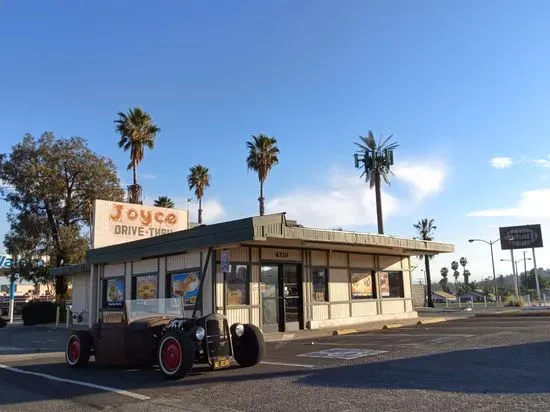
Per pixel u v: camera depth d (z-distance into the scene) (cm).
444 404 720
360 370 1016
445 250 2392
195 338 1053
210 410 762
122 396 888
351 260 2303
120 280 2312
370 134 4569
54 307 3581
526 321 2120
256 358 1131
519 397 742
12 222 4197
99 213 2583
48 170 4088
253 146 5416
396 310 2480
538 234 5134
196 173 6316
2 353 1645
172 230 2866
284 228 1650
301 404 762
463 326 1986
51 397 902
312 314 2080
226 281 1816
